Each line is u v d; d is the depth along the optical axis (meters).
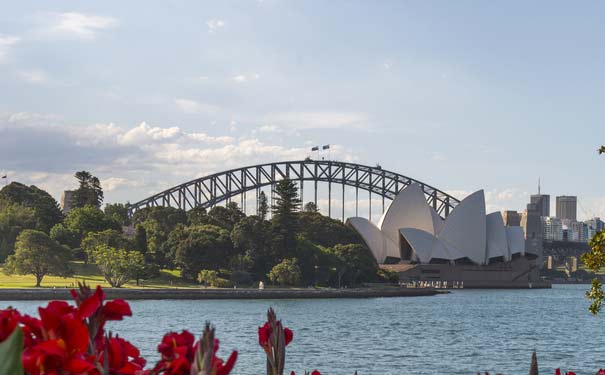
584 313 130.75
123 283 141.75
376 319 103.12
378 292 168.38
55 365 2.72
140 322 87.12
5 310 2.85
